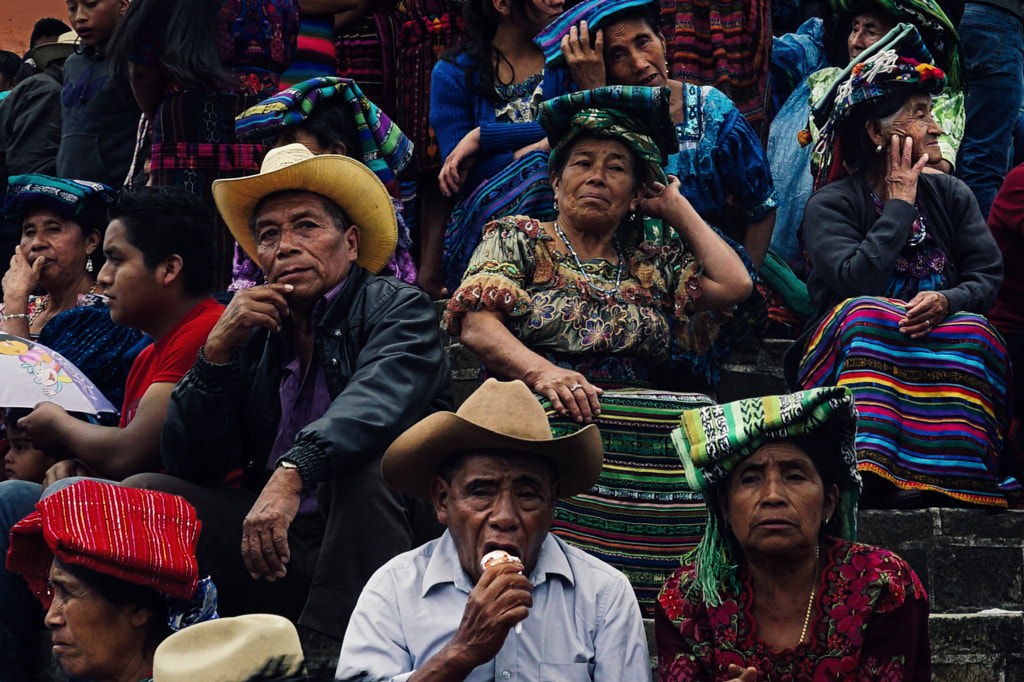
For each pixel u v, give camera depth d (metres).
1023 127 6.43
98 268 4.99
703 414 2.93
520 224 3.88
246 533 3.23
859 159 4.48
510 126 4.83
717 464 2.90
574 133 3.90
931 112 4.50
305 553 3.49
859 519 3.88
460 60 5.00
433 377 3.58
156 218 4.04
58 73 6.73
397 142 4.45
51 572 3.07
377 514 3.34
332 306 3.64
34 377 3.99
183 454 3.54
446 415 2.89
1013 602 3.91
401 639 2.94
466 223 4.64
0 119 6.77
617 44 4.55
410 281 4.50
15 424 4.18
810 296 4.52
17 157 6.48
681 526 3.59
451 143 4.96
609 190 3.86
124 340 4.54
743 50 5.20
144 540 3.06
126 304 4.03
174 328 3.98
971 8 5.87
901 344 4.06
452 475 2.96
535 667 2.90
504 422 2.92
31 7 9.01
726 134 4.67
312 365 3.64
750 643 2.88
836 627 2.84
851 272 4.23
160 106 4.95
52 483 3.69
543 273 3.84
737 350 4.62
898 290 4.30
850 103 4.41
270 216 3.70
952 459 3.97
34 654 3.58
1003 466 4.26
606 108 3.89
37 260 4.87
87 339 4.53
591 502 3.58
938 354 4.06
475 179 4.84
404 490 3.15
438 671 2.68
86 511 3.07
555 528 3.57
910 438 3.99
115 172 5.80
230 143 4.89
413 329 3.62
